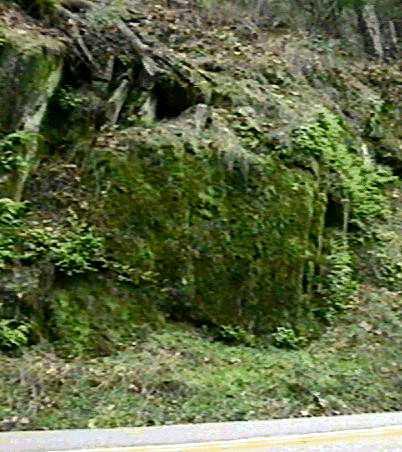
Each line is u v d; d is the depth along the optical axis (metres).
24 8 11.42
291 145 10.98
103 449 5.88
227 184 10.16
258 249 9.96
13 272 8.59
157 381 7.75
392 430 6.84
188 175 10.00
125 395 7.45
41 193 9.81
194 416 7.20
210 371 8.38
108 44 11.72
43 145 10.45
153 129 10.52
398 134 14.73
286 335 9.65
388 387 8.59
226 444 6.10
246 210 10.09
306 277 10.24
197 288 9.57
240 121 11.22
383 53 17.69
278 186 10.36
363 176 12.84
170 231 9.66
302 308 10.05
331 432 6.67
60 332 8.45
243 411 7.41
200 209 9.89
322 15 18.00
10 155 9.62
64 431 6.51
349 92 14.98
